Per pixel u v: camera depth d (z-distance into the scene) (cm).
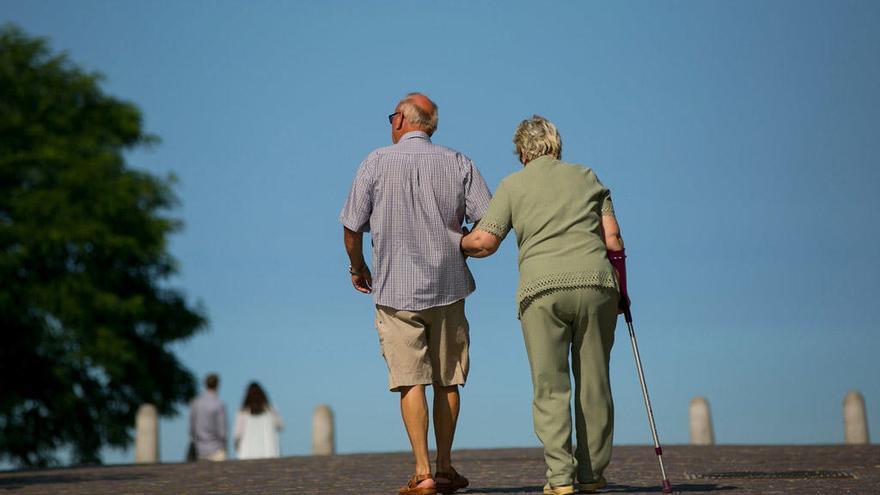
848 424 7712
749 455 4919
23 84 14850
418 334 2856
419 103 2941
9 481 4925
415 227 2858
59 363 13662
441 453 2941
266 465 5353
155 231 14588
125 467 6262
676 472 3816
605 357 2756
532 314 2708
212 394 7825
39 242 13650
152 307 14488
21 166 14188
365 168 2892
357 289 3036
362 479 3966
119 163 14900
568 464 2694
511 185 2772
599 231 2778
